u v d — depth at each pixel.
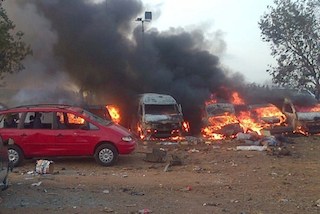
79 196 8.23
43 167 10.83
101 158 12.04
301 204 7.73
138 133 20.08
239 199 8.12
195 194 8.55
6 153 7.78
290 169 11.24
